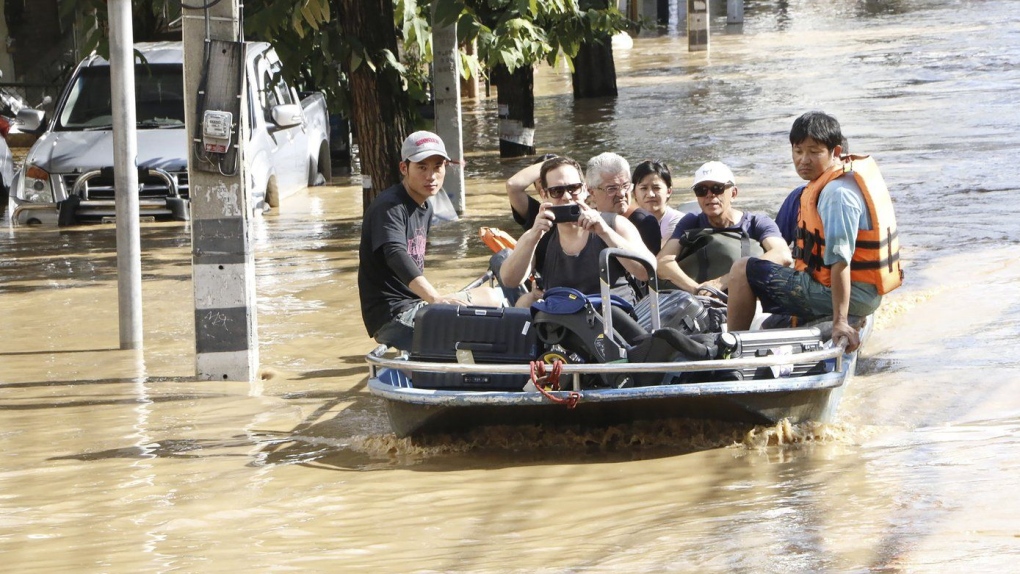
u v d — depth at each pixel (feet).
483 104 195.62
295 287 78.84
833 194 47.83
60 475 45.32
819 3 356.38
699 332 48.96
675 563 31.81
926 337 57.98
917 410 47.11
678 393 42.91
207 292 59.21
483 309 46.60
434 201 89.45
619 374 44.91
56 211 102.99
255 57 111.75
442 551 35.04
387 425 50.67
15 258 91.35
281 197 113.80
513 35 84.02
